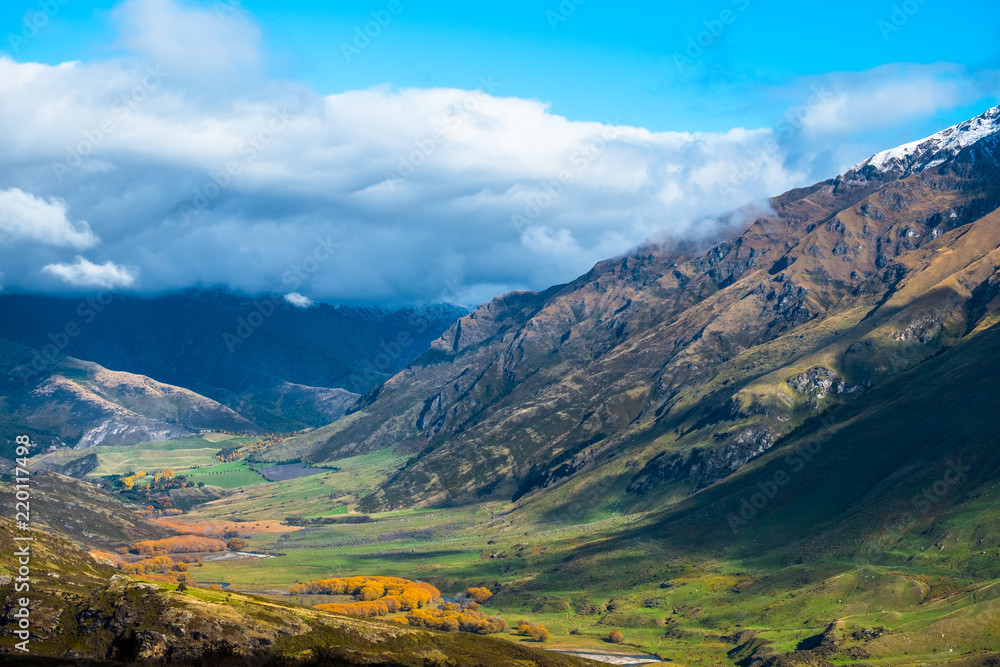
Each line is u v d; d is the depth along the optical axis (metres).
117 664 198.12
